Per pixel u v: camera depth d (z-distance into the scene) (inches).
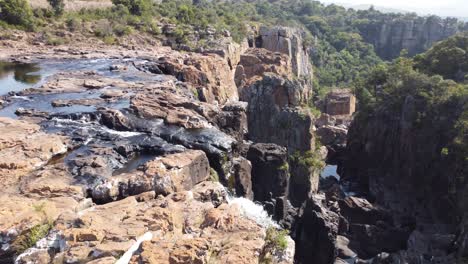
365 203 2559.1
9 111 1702.8
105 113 1659.7
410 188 2930.6
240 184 1732.3
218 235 879.7
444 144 2758.4
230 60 3558.1
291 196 2578.7
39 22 3659.0
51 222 872.3
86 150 1342.3
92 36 3690.9
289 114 2847.0
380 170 3203.7
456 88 2896.2
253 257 798.5
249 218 1016.9
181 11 4530.0
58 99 1887.3
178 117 1729.8
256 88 2965.1
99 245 782.5
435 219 2596.0
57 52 3159.5
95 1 4694.9
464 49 3828.7
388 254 2081.7
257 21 5792.3
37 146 1246.3
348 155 3602.4
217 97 2662.4
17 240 825.5
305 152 2768.2
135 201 989.2
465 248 1989.4
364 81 4084.6
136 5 4325.8
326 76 6466.5
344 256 2135.8
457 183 2416.3
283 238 946.7
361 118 3540.8
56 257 775.1
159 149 1430.9
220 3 7504.9
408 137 3014.3
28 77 2423.7
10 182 1051.9
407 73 3422.7
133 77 2409.0
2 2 3518.7
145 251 757.3
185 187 1198.9
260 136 2903.5
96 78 2325.3
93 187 1066.7
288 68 4025.6
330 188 2938.0
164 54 3245.6
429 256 2076.8
